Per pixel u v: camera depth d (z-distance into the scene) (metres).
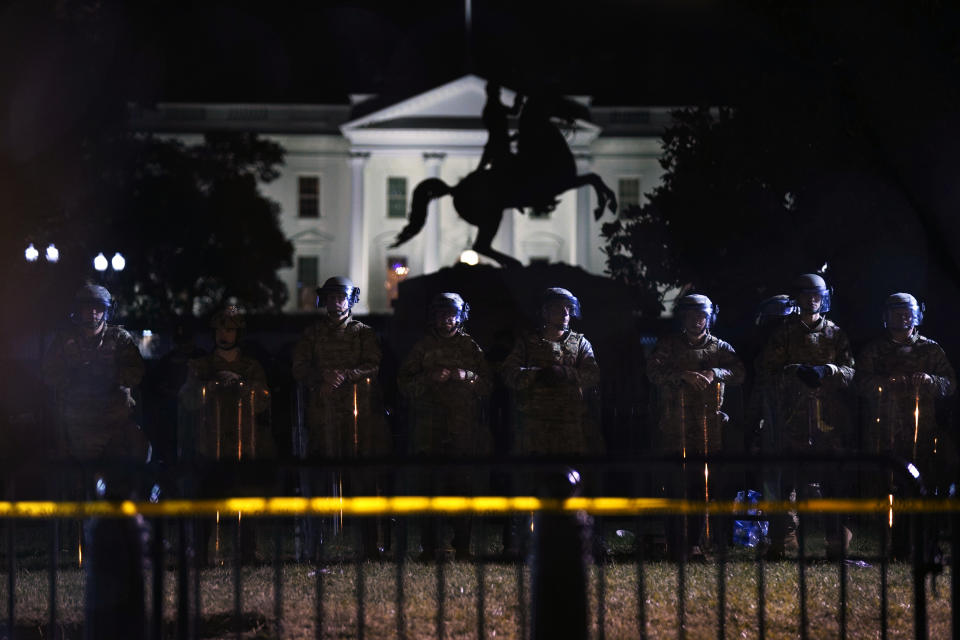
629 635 6.41
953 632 5.38
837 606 7.14
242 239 44.66
